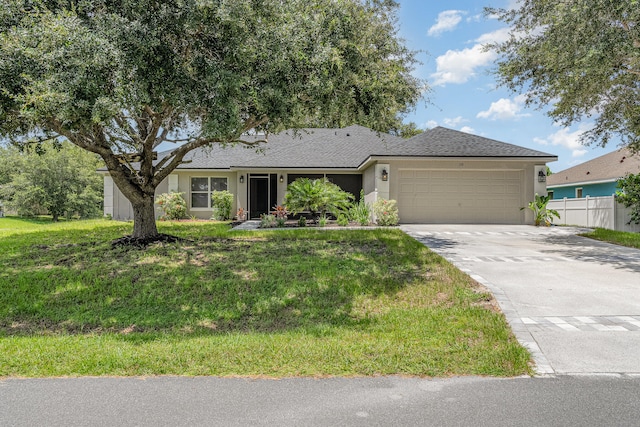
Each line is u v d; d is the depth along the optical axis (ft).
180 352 13.99
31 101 18.84
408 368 12.55
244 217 62.13
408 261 27.63
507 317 17.06
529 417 9.76
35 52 19.30
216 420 9.66
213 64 22.72
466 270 25.53
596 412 10.01
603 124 44.01
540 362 12.97
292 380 11.85
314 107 29.53
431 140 56.95
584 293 20.59
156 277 24.53
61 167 105.81
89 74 19.86
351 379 11.91
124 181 33.30
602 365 12.77
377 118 31.09
